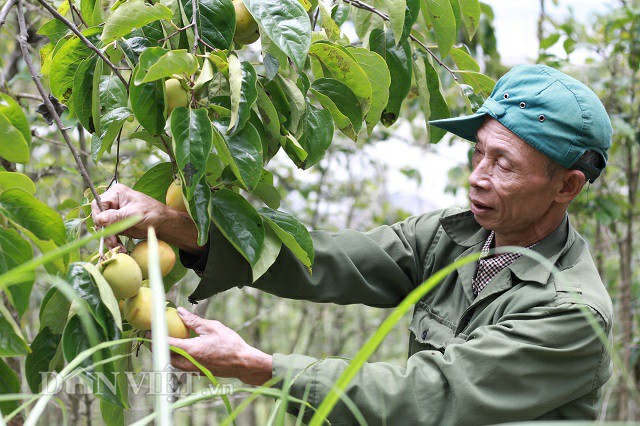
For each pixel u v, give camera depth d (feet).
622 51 12.69
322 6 5.72
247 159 4.82
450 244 6.51
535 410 5.22
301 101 5.31
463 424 5.13
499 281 5.83
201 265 5.59
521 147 5.57
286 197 14.52
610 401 15.03
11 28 9.59
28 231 4.04
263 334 16.29
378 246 6.50
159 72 4.41
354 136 5.82
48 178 10.11
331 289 6.16
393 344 17.19
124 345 5.07
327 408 3.24
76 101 5.22
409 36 6.34
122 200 5.09
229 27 5.08
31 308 10.43
